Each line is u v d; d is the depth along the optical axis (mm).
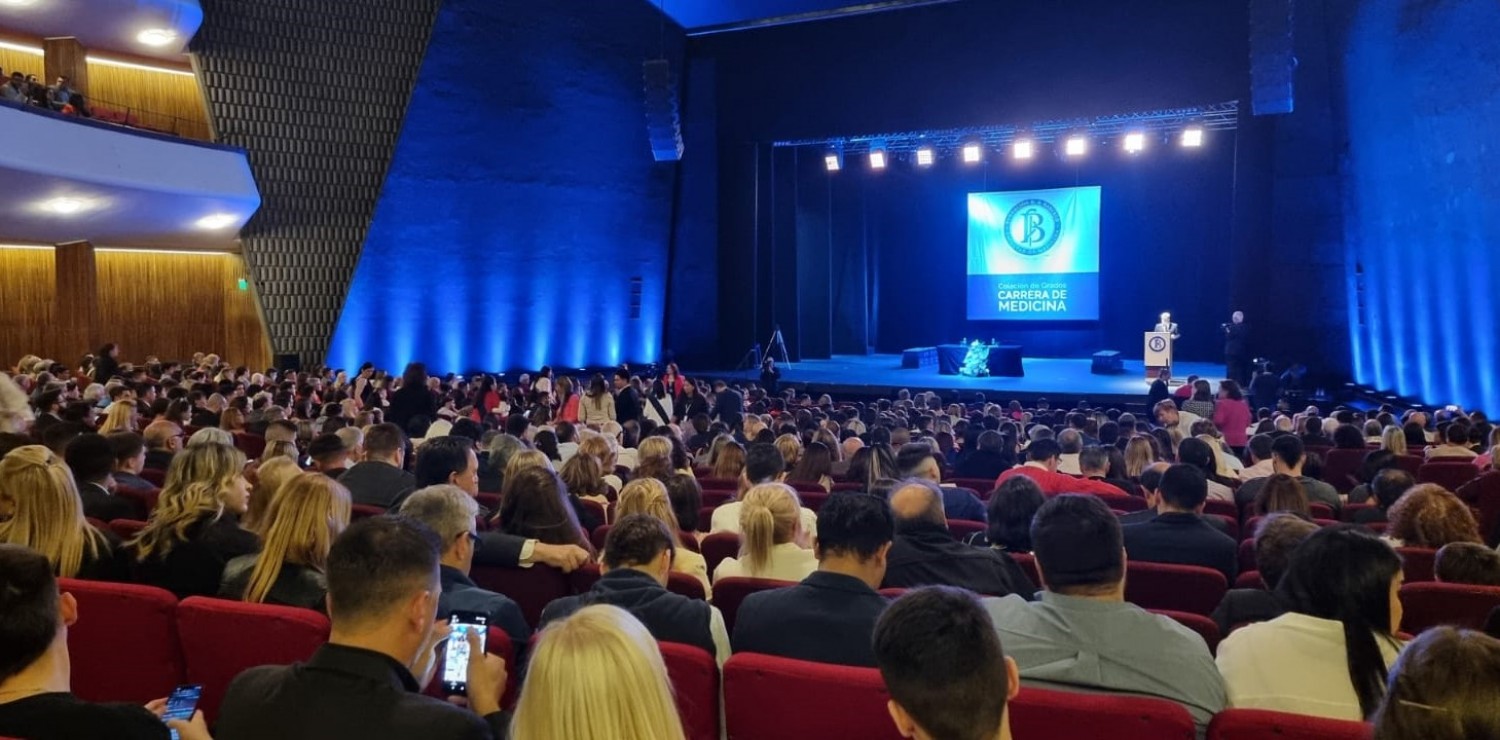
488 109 18344
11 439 5160
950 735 1710
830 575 3066
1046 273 22734
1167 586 4035
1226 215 22500
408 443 8211
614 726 1521
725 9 19875
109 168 13188
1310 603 2672
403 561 2121
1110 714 2287
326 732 1997
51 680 2125
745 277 21094
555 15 18922
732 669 2600
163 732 2184
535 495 4070
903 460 6258
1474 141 11898
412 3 17375
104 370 13273
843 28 19500
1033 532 2801
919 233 25609
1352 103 16188
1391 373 15484
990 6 18297
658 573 3361
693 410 13836
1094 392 16656
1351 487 8484
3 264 16234
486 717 2305
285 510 3326
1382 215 15430
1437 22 12641
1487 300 11914
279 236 16969
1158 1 17141
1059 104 17953
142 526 4160
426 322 18203
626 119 20281
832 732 2514
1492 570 3730
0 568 2061
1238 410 11414
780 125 20281
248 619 2994
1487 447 9070
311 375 14711
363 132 17312
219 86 16406
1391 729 1511
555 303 19797
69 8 14672
